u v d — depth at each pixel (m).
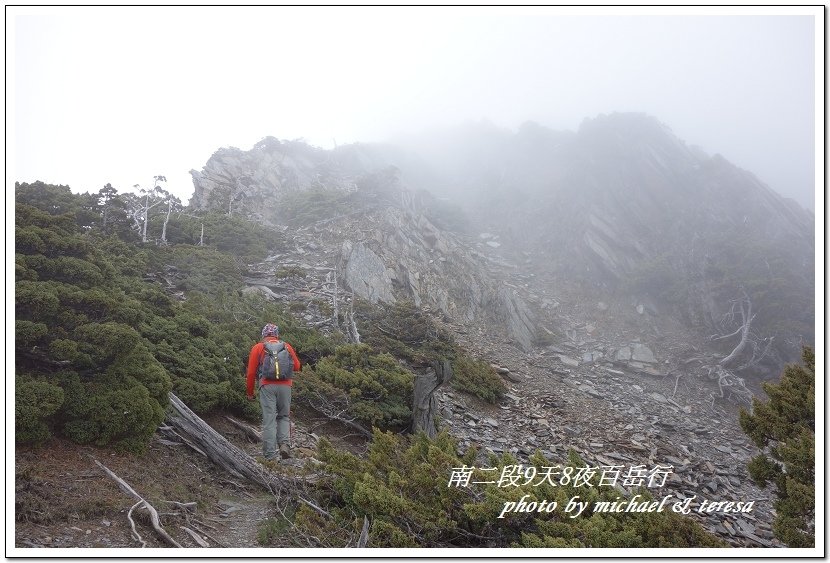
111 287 7.54
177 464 5.22
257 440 6.76
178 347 7.78
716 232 24.36
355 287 16.67
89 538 3.53
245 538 4.27
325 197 24.38
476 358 14.91
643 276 21.98
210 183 25.58
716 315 20.05
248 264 17.20
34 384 4.47
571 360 16.92
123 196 17.48
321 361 9.77
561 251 25.34
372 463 5.82
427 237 23.14
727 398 15.81
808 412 6.11
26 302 5.07
